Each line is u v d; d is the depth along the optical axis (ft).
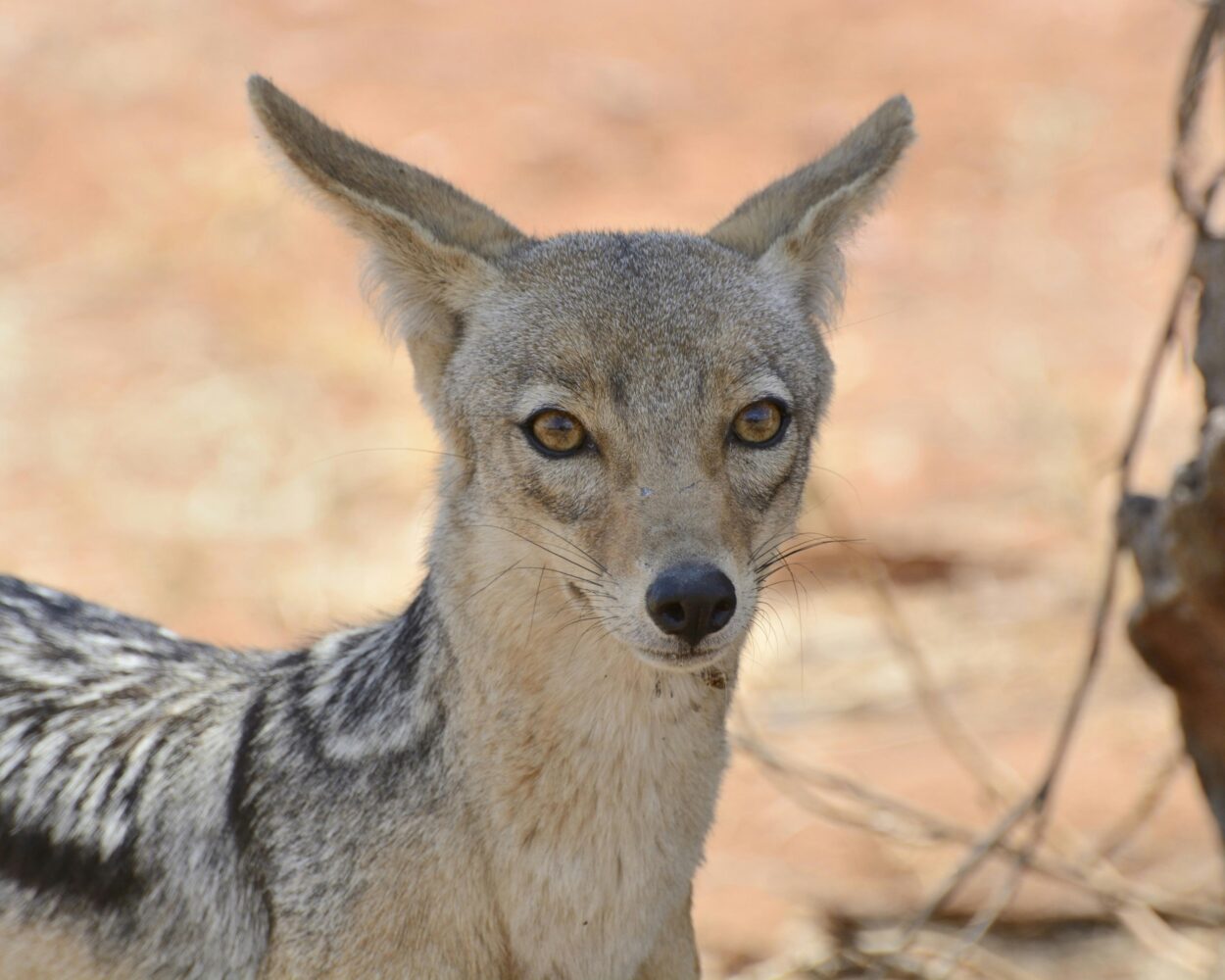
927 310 70.90
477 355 24.50
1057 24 92.58
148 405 62.23
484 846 23.38
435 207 25.85
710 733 24.02
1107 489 55.11
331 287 70.95
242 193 75.20
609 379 23.24
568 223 74.74
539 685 23.13
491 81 85.81
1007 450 59.93
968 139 83.15
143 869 25.29
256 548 54.49
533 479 23.44
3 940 25.86
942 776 40.37
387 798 23.53
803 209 26.43
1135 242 74.33
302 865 23.75
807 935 35.24
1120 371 65.00
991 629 49.37
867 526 54.08
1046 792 32.01
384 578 52.65
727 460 23.59
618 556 22.47
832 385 26.50
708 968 34.60
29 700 27.02
